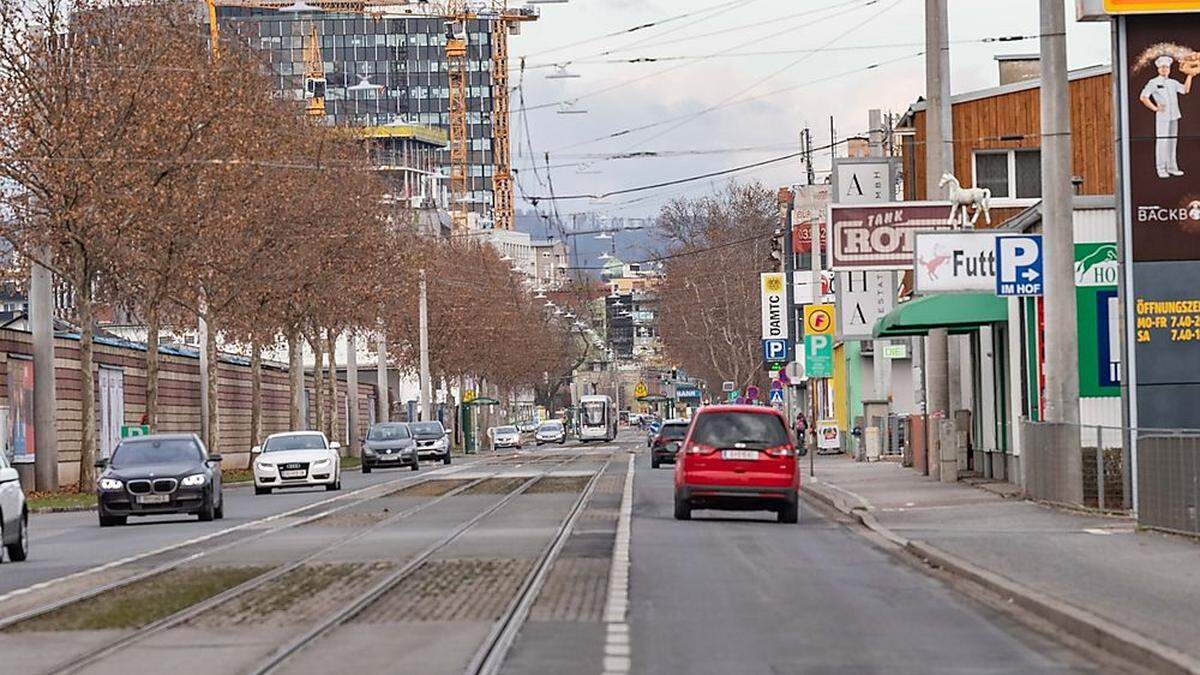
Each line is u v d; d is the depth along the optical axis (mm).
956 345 53688
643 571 25578
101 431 70750
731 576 24781
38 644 18859
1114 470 37125
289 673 16078
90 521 46906
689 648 17156
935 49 49094
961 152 62844
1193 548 26688
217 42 83062
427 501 49531
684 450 37594
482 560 28188
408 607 21641
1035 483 39531
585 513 41625
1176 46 34656
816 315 75125
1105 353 40750
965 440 53281
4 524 30125
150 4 65562
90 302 61219
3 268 59688
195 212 63312
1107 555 25719
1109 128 59656
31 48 58969
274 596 23438
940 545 28281
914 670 15562
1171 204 34719
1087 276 40844
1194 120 34719
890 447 76625
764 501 37062
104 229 59031
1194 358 34719
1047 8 37250
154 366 64750
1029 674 15281
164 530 40000
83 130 58375
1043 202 37781
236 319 77625
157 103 61188
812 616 19844
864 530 34750
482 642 18000
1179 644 15781
